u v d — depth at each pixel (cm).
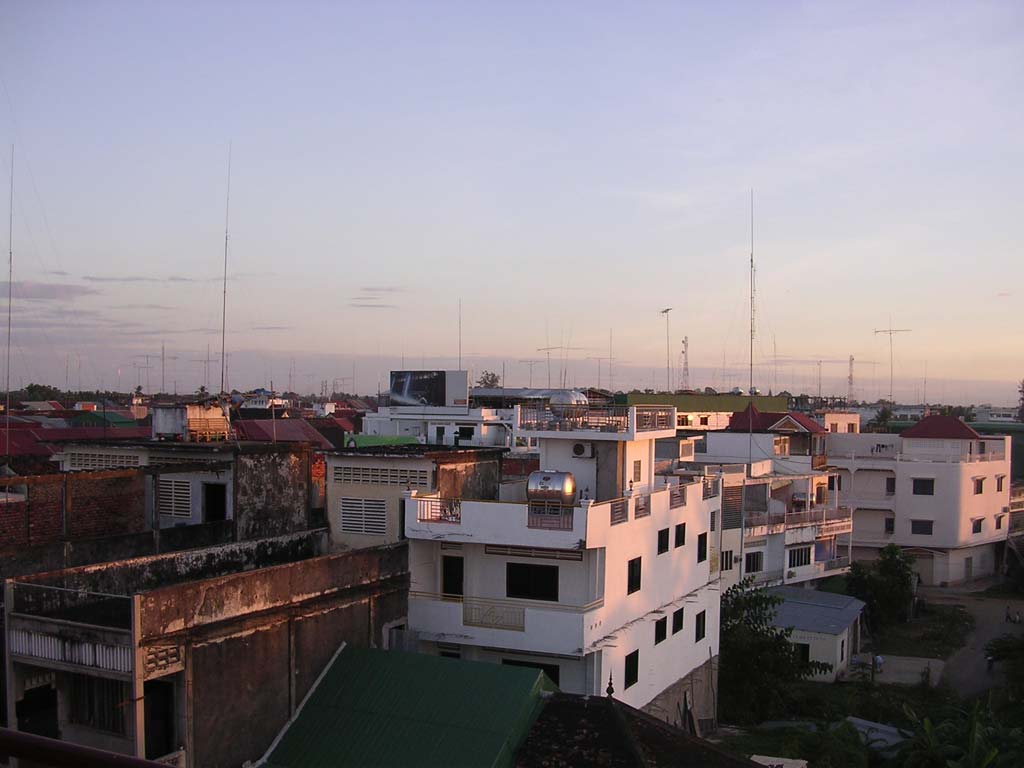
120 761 365
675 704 3353
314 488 3309
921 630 5594
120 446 3319
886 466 7112
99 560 2558
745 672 3975
